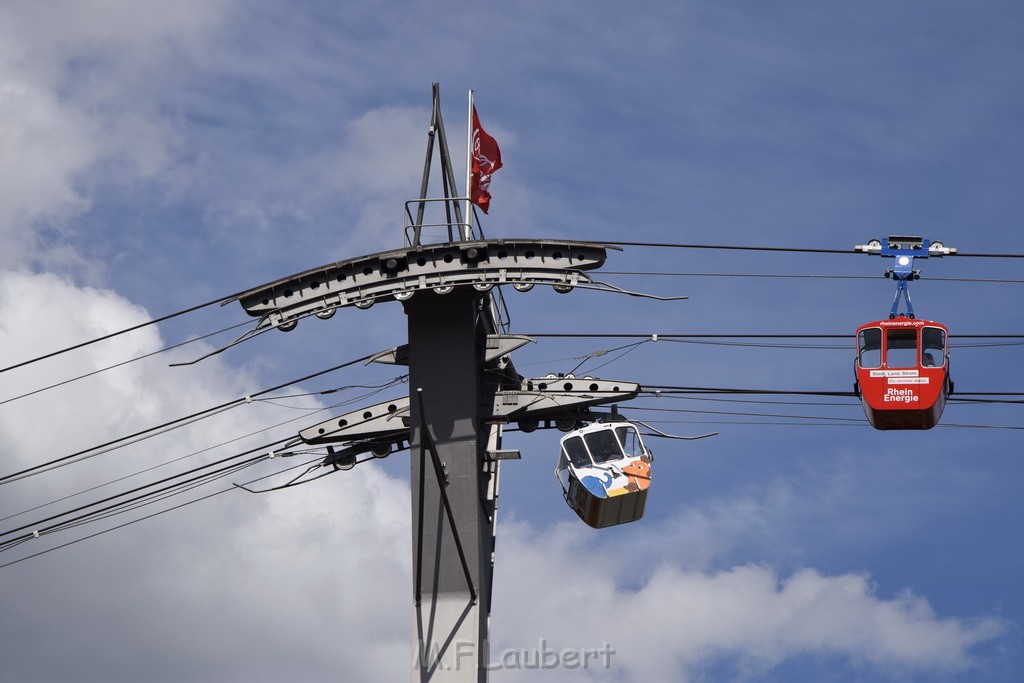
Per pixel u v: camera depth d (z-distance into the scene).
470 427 67.88
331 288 66.75
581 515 72.06
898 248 69.06
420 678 66.19
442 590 67.12
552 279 65.50
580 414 71.88
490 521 71.69
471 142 80.88
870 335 69.62
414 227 67.62
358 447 73.06
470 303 67.81
